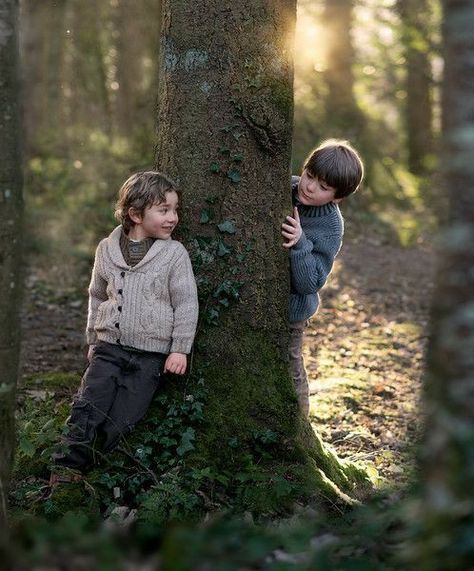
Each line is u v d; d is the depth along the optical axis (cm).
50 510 411
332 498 429
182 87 435
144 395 432
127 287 428
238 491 422
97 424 429
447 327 266
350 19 1491
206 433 438
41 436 430
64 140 1277
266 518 409
